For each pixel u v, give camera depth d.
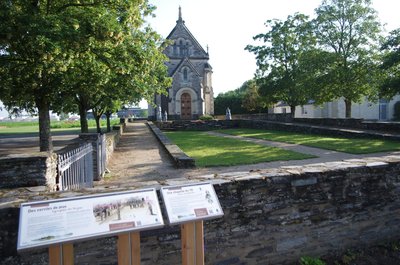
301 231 4.80
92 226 2.77
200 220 3.16
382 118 41.12
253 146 16.03
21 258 3.59
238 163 11.05
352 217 5.14
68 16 8.41
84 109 18.45
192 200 3.23
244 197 4.46
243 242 4.47
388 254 5.09
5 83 10.15
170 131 32.09
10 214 3.57
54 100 11.78
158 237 4.04
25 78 9.91
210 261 4.30
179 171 10.23
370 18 27.42
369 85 26.91
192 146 16.77
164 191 3.21
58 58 8.00
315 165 5.33
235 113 56.03
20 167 5.00
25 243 2.53
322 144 15.47
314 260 4.68
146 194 3.13
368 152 12.42
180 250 4.13
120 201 3.00
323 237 4.95
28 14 7.72
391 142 15.13
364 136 17.41
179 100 48.97
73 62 9.19
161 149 15.94
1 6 7.37
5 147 21.16
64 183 6.08
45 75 9.76
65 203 2.83
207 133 27.88
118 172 10.55
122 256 2.96
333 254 5.02
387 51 25.88
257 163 11.02
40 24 7.55
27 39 7.48
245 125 32.97
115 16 9.42
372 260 4.91
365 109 40.53
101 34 8.52
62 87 10.79
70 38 7.89
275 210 4.64
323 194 4.92
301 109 48.53
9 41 7.82
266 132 25.55
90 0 9.49
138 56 11.02
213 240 4.30
